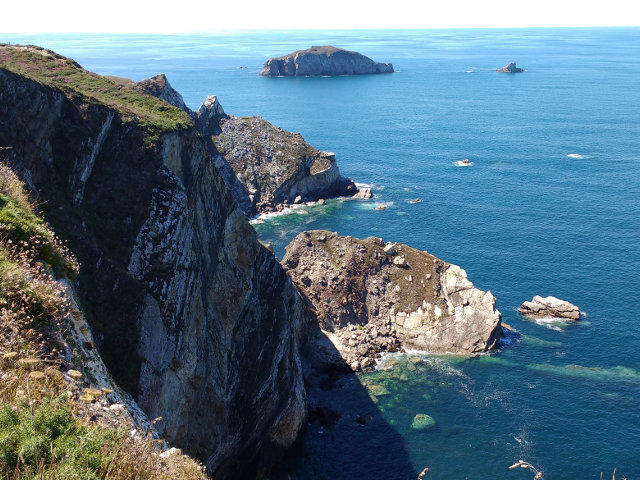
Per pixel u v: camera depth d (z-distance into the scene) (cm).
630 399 6806
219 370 5319
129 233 4709
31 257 2536
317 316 8312
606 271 10412
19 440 1509
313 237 9312
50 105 4719
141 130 5384
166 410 4294
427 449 6075
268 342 6288
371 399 6962
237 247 6272
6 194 3075
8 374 1769
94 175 4909
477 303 8156
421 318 8312
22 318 2109
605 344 8056
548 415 6556
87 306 3912
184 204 5147
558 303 8881
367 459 5984
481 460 5875
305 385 7275
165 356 4416
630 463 5772
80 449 1552
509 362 7669
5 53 7238
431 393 7038
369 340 8125
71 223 4272
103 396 2078
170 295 4694
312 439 6319
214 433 5078
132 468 1662
